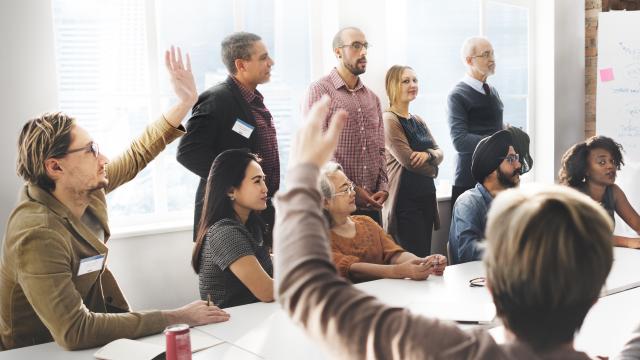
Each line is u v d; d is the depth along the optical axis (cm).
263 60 353
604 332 202
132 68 371
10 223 204
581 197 86
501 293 85
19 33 317
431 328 82
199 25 395
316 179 85
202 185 339
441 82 520
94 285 225
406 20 496
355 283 294
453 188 498
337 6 441
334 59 446
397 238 461
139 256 360
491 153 377
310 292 80
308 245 82
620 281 267
